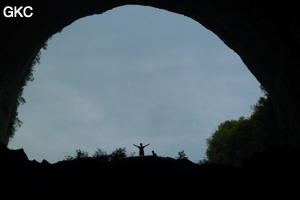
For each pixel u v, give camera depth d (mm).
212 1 26281
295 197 9109
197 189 10109
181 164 12227
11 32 24172
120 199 9609
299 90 22000
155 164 11656
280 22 20781
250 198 9398
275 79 25328
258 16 22734
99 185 10016
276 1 19969
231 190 9945
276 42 22609
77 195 9406
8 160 9516
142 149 18953
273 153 11578
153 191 9984
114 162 12094
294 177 9906
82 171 10773
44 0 25297
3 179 8547
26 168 9617
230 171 11438
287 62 22250
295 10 18797
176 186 10266
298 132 24172
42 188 8977
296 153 11398
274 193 9391
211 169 11727
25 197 8289
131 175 10703
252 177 10453
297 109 23125
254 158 11656
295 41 20516
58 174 10383
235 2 23812
